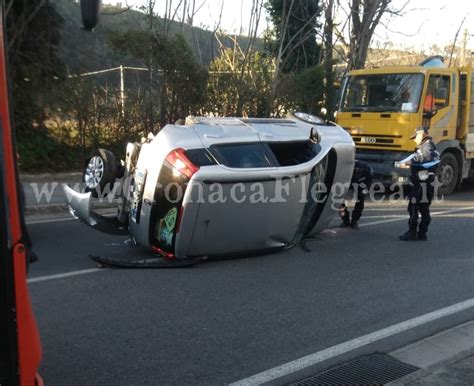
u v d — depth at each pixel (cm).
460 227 1008
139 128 1458
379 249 834
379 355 470
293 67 1948
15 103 1393
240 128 693
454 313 574
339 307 582
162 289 619
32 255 348
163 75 1449
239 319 540
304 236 823
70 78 1427
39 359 261
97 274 666
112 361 443
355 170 938
